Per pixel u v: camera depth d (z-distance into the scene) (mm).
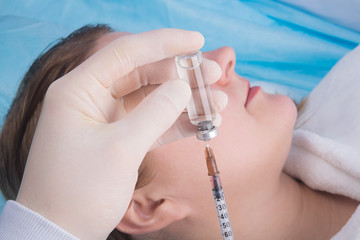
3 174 1575
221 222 1087
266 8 2215
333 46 2092
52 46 1646
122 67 1022
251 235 1437
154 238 1530
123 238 1591
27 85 1493
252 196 1373
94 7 2225
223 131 1299
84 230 947
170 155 1302
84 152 946
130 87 1109
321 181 1559
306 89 2088
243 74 2160
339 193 1563
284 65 2127
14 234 913
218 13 2201
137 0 2229
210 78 1104
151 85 1139
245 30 2166
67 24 2191
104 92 1047
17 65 2041
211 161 1075
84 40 1499
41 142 979
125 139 938
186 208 1372
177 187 1334
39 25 2160
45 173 947
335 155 1518
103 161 935
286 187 1522
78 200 932
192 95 1007
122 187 963
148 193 1371
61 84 1023
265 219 1433
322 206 1563
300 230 1496
